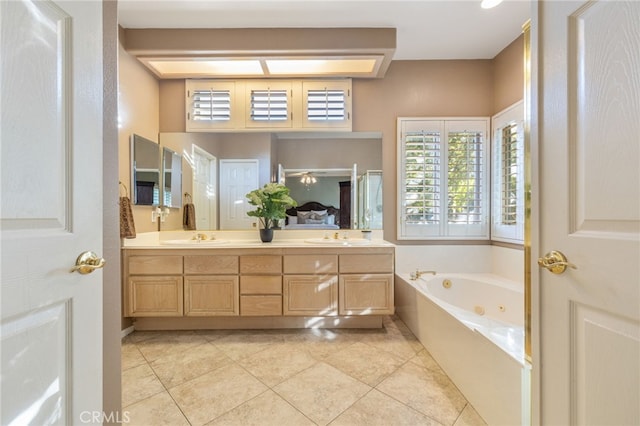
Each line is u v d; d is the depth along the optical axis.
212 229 2.81
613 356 0.63
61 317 0.69
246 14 2.19
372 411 1.43
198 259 2.32
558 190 0.77
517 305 2.34
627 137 0.61
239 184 2.82
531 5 0.87
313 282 2.34
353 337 2.27
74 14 0.72
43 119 0.64
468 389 1.50
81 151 0.74
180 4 2.07
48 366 0.65
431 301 1.98
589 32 0.69
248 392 1.57
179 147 2.81
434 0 2.06
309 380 1.68
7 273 0.57
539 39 0.84
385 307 2.35
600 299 0.66
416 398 1.53
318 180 2.84
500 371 1.26
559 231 0.77
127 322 2.35
